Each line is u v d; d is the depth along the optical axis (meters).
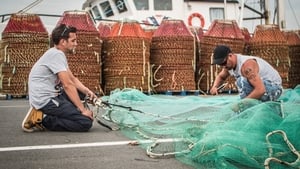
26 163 3.11
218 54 4.33
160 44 10.80
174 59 10.71
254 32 12.12
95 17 15.00
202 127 3.56
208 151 2.92
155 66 10.92
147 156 3.31
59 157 3.30
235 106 3.91
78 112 4.55
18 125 5.13
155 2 14.32
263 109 3.27
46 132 4.56
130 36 10.30
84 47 9.88
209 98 6.16
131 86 10.31
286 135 2.98
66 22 9.91
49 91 4.58
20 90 9.82
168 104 5.61
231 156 2.85
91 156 3.33
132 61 10.31
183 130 3.89
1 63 10.07
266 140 2.92
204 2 15.22
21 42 9.78
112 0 14.52
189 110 4.72
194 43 11.01
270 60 11.66
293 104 3.56
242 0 15.25
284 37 11.92
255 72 4.16
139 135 4.21
